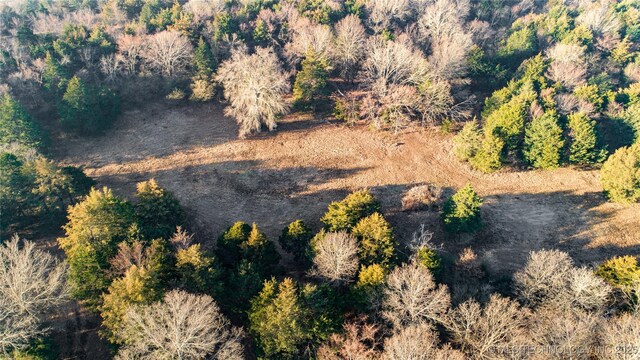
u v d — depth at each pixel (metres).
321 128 76.38
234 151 70.00
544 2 118.38
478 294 41.41
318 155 70.31
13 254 38.38
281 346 33.03
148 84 78.50
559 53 83.38
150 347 32.16
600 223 58.91
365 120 78.25
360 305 38.25
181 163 66.94
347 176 66.50
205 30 82.25
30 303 35.16
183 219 53.22
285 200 61.62
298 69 82.00
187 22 81.50
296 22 83.19
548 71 80.81
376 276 38.16
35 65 73.06
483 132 68.69
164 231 46.16
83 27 80.38
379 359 32.06
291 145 72.06
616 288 39.66
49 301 36.97
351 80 84.00
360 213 49.25
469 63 82.88
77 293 38.34
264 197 61.91
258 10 88.50
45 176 51.38
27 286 35.72
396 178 66.44
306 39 77.44
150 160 67.12
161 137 72.12
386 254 42.88
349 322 37.09
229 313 39.66
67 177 52.25
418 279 37.12
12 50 75.94
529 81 75.44
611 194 60.81
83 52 76.94
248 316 36.16
